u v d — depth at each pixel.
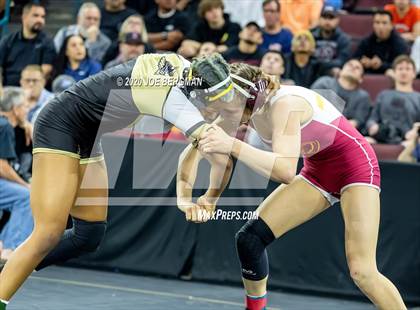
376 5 12.17
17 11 12.26
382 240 7.61
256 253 5.54
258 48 10.13
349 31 11.67
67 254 5.62
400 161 7.65
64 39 10.34
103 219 5.61
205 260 8.27
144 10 11.91
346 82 9.41
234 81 5.03
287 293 7.91
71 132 5.07
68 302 6.93
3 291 4.97
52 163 5.02
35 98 9.37
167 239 8.39
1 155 8.36
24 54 10.50
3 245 8.33
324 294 7.83
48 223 5.00
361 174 5.37
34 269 5.54
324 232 7.82
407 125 9.34
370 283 5.23
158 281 8.22
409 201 7.54
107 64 9.98
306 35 9.85
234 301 7.37
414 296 7.54
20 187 8.36
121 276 8.38
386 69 10.59
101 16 11.35
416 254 7.53
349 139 5.40
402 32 11.44
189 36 10.82
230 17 11.56
